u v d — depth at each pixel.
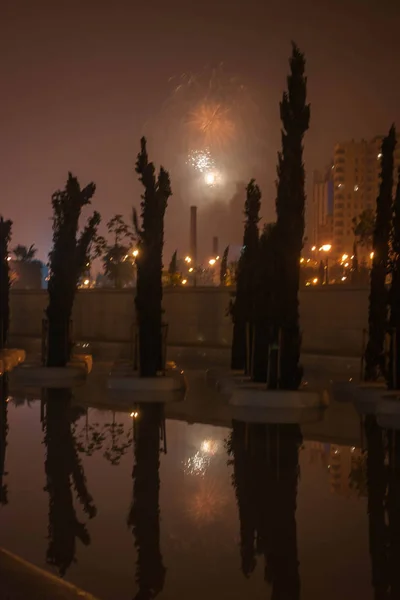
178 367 22.86
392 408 11.75
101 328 33.41
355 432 10.51
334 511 6.71
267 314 15.15
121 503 7.04
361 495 7.23
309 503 6.98
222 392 14.98
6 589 4.79
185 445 9.73
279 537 6.01
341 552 5.66
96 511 6.78
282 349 13.43
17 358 23.39
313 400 12.85
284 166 13.59
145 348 16.14
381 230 15.65
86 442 9.98
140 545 5.86
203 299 29.59
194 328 29.83
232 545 5.84
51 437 10.37
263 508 6.84
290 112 13.64
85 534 6.14
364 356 15.74
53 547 5.82
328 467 8.41
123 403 13.77
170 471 8.30
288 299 13.45
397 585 5.00
